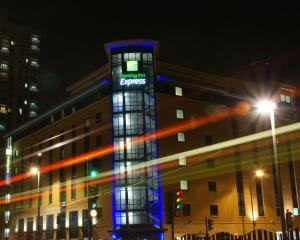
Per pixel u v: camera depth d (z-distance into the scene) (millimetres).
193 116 68750
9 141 103938
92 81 74562
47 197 81500
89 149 70625
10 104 140500
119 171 63469
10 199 98375
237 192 70125
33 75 147875
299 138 82500
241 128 73875
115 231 60688
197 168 66625
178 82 68812
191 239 63062
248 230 69562
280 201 28766
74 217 72062
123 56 66938
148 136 64312
